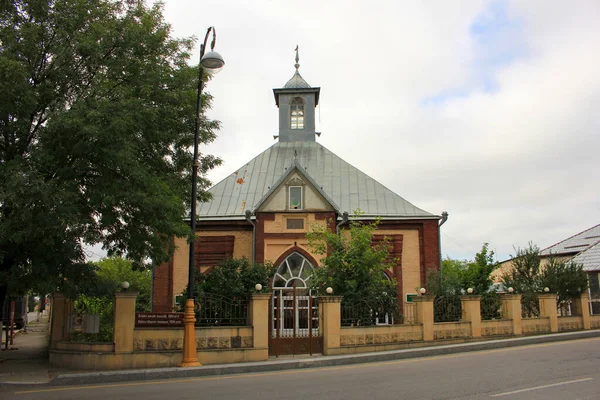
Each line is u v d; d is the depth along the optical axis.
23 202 12.46
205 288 19.38
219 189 28.70
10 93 12.96
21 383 12.13
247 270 20.25
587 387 9.55
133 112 14.09
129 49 15.49
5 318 29.22
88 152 13.66
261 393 10.00
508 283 26.58
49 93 14.47
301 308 22.48
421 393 9.42
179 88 16.81
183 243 26.27
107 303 18.58
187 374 13.37
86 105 13.59
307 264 25.12
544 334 21.59
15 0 14.48
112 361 14.17
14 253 13.95
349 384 10.77
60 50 14.37
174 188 16.84
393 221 26.75
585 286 24.59
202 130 18.11
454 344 18.39
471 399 8.75
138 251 16.02
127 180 14.15
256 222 25.25
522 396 8.85
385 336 17.58
